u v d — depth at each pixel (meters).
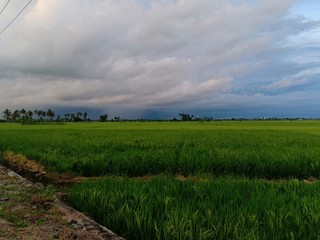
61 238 7.43
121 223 8.20
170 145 26.19
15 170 19.00
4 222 8.39
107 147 25.36
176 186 10.62
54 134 43.50
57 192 12.40
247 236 6.33
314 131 53.22
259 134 41.66
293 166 17.11
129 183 11.20
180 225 6.92
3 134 43.91
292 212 7.62
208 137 35.66
